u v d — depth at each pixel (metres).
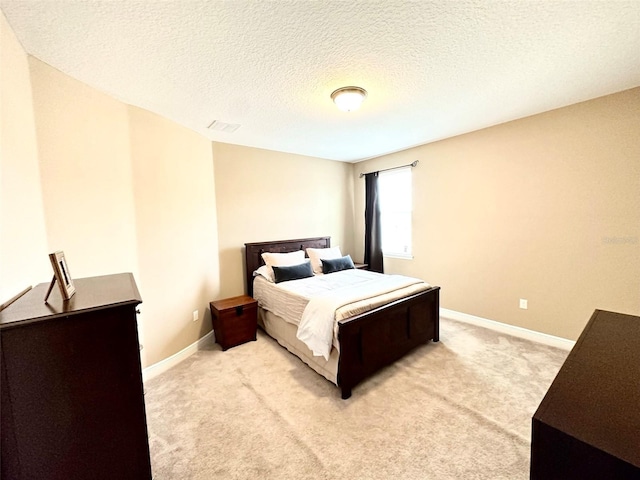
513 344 2.91
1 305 1.04
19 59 1.49
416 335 2.73
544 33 1.56
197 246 3.06
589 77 2.09
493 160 3.19
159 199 2.58
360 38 1.57
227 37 1.53
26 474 0.92
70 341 0.96
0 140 1.25
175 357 2.71
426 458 1.54
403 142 3.76
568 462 0.63
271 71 1.89
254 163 3.82
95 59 1.70
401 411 1.92
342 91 2.14
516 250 3.07
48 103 1.73
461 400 2.02
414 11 1.36
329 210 4.78
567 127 2.65
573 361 0.97
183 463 1.53
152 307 2.51
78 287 1.25
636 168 2.34
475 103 2.52
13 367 0.89
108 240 2.12
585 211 2.60
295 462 1.53
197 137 3.09
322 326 2.20
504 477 1.42
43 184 1.70
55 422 0.95
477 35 1.56
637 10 1.38
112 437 1.04
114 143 2.19
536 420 0.68
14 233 1.33
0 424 0.88
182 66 1.80
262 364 2.63
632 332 1.22
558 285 2.80
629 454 0.56
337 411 1.94
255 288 3.55
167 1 1.25
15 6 1.25
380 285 2.90
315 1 1.27
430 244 3.89
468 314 3.54
